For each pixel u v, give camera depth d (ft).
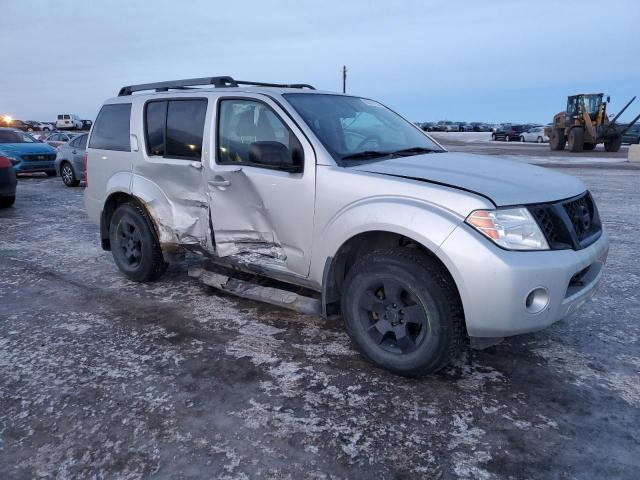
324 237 11.57
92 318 14.46
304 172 11.82
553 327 13.56
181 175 14.52
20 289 17.06
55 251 22.20
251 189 12.76
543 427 9.25
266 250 13.10
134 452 8.64
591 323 13.80
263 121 12.87
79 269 19.31
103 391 10.52
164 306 15.30
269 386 10.69
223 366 11.57
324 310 12.00
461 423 9.37
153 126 15.55
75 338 13.12
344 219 11.06
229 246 13.76
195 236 14.56
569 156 79.05
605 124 87.51
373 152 12.51
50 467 8.31
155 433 9.14
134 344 12.73
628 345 12.49
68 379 11.02
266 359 11.89
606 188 40.22
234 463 8.36
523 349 12.30
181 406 9.97
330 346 12.57
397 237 11.17
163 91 16.29
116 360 11.89
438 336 10.07
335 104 13.84
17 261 20.58
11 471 8.23
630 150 66.59
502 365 11.54
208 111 13.89
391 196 10.52
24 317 14.57
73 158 43.91
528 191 10.26
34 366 11.62
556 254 9.80
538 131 142.72
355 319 11.34
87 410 9.84
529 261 9.46
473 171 11.24
